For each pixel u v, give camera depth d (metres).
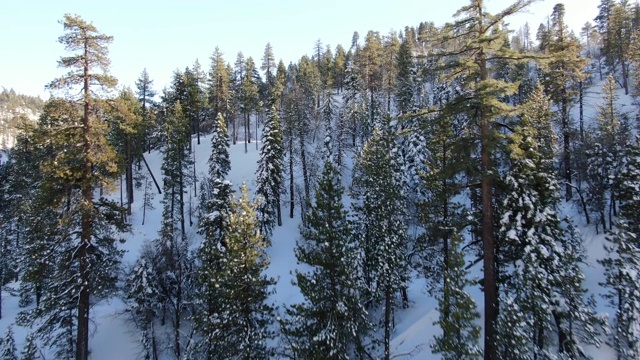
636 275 17.59
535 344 17.00
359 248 22.39
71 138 17.55
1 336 28.00
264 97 79.81
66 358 23.17
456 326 14.55
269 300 30.66
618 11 54.75
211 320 18.73
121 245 38.59
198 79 73.06
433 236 21.11
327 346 16.14
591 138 32.19
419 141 38.22
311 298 16.58
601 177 27.91
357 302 17.11
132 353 26.08
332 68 86.94
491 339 13.80
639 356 16.97
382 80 64.75
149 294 25.09
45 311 18.50
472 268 27.94
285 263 36.84
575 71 28.88
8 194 39.62
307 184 46.94
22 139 39.69
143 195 53.69
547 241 16.91
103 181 18.30
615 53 54.91
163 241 26.67
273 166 41.38
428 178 22.00
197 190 55.00
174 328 25.34
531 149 17.19
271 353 19.53
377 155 23.59
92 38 17.64
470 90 14.45
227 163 44.22
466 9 13.59
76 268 18.59
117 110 18.78
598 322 17.95
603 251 25.59
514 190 16.91
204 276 21.19
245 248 18.97
